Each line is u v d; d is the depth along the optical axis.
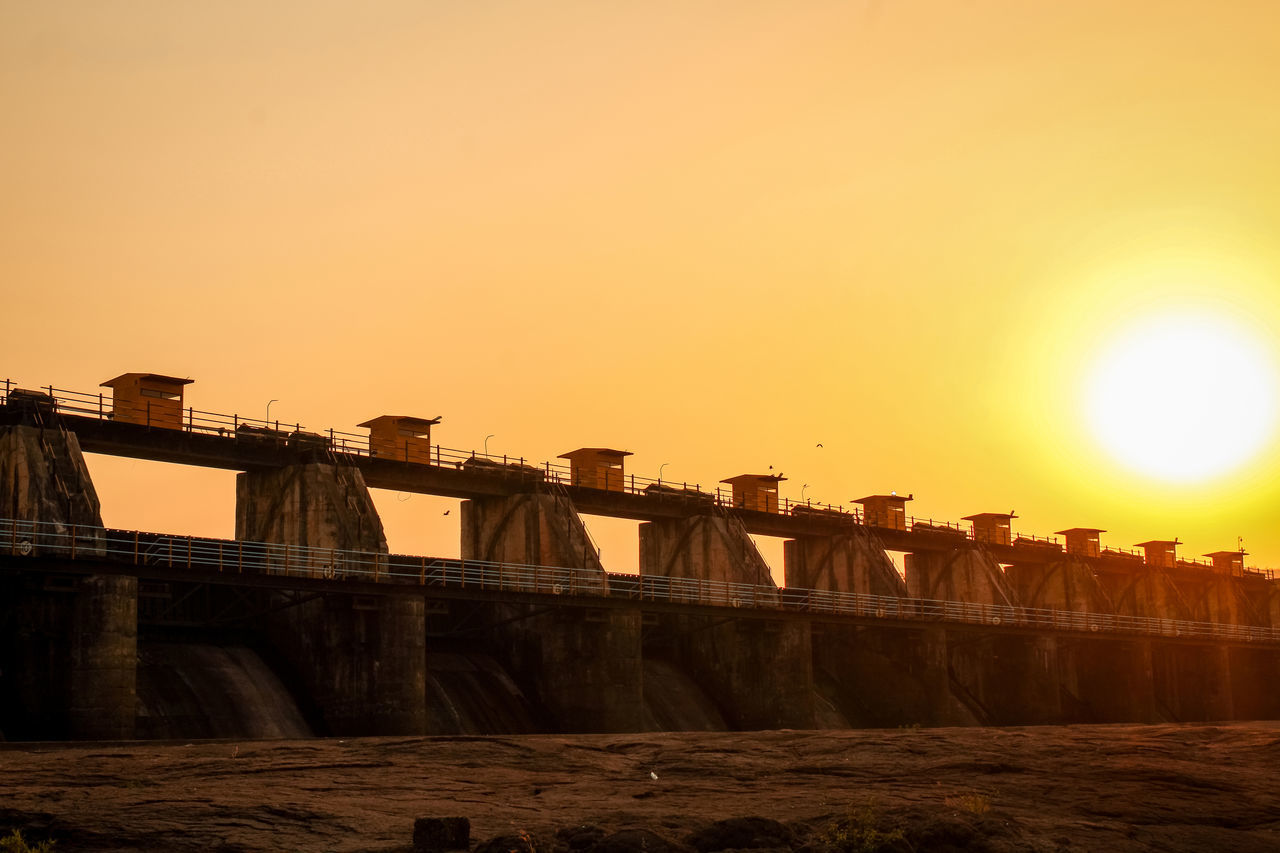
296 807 24.31
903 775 33.22
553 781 30.70
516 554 68.19
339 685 52.56
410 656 52.22
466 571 66.81
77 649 43.84
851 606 83.94
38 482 47.75
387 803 25.72
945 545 93.19
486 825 23.34
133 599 44.66
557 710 61.44
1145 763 36.31
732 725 70.69
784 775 32.97
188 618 53.72
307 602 54.41
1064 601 100.56
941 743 40.34
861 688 81.19
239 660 54.06
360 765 31.80
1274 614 124.25
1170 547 119.69
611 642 59.94
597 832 20.61
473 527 70.50
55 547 45.94
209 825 22.41
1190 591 122.19
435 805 25.77
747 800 28.03
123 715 43.81
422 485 65.44
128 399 55.75
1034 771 34.34
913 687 78.50
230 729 49.56
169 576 46.09
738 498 85.88
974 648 89.62
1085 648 95.31
